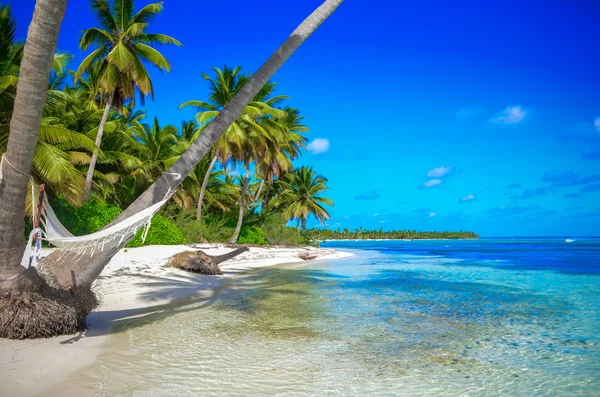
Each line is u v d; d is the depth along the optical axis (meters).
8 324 6.05
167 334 7.29
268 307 10.14
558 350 6.75
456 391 4.97
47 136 15.86
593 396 4.88
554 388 5.12
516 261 29.88
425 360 6.12
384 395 4.79
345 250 51.81
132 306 9.81
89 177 21.11
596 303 11.30
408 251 49.50
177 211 34.38
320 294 12.47
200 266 16.23
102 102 25.69
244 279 16.14
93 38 23.42
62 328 6.57
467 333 7.81
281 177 53.09
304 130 44.66
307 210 51.91
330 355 6.26
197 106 31.38
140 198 7.73
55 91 17.50
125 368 5.41
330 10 8.70
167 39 23.81
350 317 9.08
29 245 6.34
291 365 5.75
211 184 40.72
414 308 10.27
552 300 11.77
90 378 4.98
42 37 5.29
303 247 42.44
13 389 4.47
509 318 9.21
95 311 8.98
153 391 4.68
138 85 23.50
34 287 6.42
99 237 6.40
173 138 34.78
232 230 36.16
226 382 5.04
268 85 33.84
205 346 6.59
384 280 16.66
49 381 4.79
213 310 9.66
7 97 14.38
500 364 6.00
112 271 14.46
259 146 32.91
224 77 31.30
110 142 25.89
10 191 5.88
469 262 28.61
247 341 6.95
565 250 53.25
